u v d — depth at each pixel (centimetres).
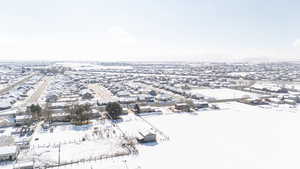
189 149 4259
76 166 3512
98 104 7519
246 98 8994
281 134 5109
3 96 8781
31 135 4781
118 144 4375
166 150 4203
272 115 6794
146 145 4428
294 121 6144
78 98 8906
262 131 5316
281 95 9862
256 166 3641
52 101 8119
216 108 7669
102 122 5775
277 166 3638
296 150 4256
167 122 5962
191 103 7800
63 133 4934
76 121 5647
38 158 3719
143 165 3591
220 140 4731
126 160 3753
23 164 3409
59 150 4050
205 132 5216
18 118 5588
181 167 3569
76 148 4147
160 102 8169
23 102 8119
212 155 4022
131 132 5038
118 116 6256
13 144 4125
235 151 4200
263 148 4344
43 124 5422
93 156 3838
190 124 5822
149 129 5041
